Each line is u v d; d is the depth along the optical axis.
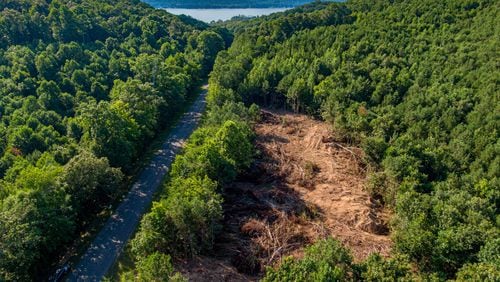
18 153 64.75
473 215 48.19
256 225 52.31
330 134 83.06
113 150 63.34
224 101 87.94
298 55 104.62
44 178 48.38
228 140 61.47
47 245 45.81
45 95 80.50
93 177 53.41
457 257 42.22
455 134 69.81
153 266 36.38
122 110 70.44
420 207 49.81
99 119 62.62
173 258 46.44
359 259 47.31
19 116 73.19
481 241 42.91
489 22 87.44
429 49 90.50
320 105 92.25
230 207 56.84
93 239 53.81
